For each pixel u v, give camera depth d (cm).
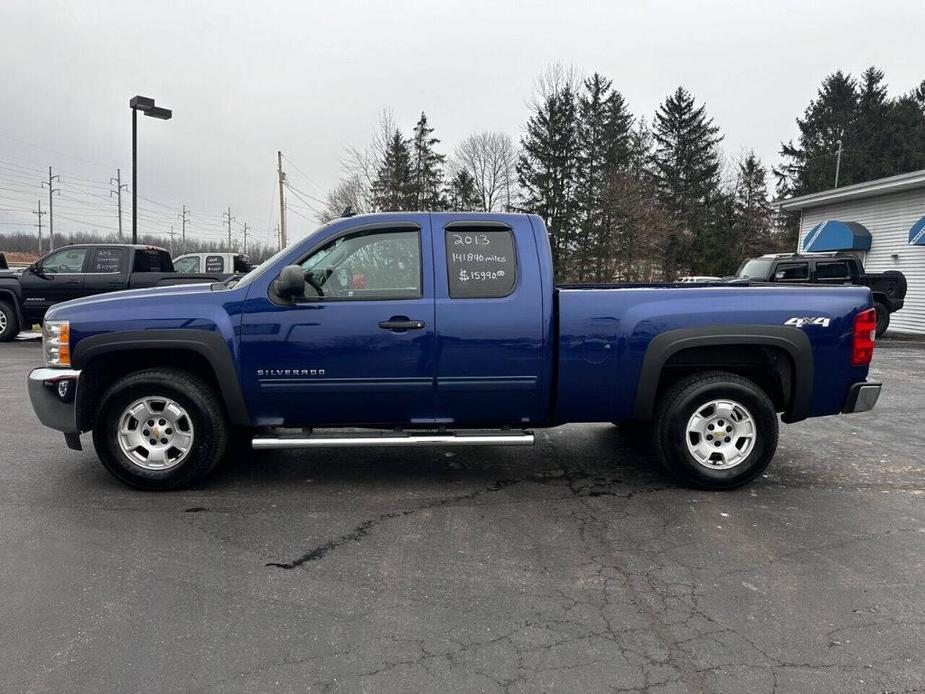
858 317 443
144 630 272
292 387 428
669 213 4588
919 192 1803
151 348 424
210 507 415
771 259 1484
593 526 389
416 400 436
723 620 284
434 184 4691
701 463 447
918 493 453
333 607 294
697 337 430
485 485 464
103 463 437
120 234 5725
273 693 232
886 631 276
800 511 416
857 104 5366
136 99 1661
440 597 304
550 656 257
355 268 432
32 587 308
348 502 428
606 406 441
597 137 4609
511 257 435
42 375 428
